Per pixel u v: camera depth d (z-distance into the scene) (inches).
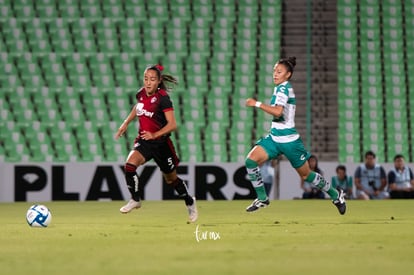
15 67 3408.0
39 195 2864.2
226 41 3558.1
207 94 3417.8
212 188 2901.1
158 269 813.9
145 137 1499.8
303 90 3501.5
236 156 3282.5
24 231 1378.0
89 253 979.9
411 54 3587.6
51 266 844.6
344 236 1234.0
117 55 3484.3
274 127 1670.8
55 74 3410.4
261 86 3472.0
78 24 3531.0
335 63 3558.1
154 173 2910.9
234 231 1339.8
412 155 3351.4
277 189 2947.8
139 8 3587.6
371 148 3346.5
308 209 2199.8
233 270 803.4
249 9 3629.4
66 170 2876.5
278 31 3595.0
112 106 3353.8
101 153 3233.3
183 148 3262.8
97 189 2886.3
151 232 1333.7
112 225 1535.4
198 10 3607.3
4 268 828.6
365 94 3476.9
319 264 855.7
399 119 3425.2
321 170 2935.5
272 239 1179.3
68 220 1729.8
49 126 3272.6
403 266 834.8
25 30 3496.6
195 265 849.5
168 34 3553.2
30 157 3208.7
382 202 2640.3
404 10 3661.4
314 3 3673.7
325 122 3417.8
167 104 1526.8
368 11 3659.0
